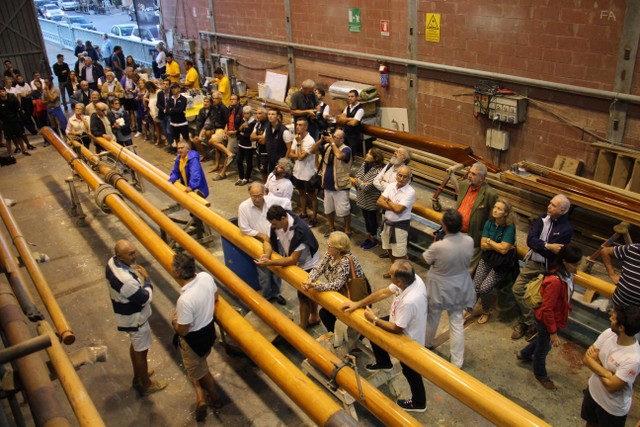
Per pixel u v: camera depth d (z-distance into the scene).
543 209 7.23
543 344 4.83
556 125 7.39
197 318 4.55
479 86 8.11
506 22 7.53
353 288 4.75
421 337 4.37
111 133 10.20
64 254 8.11
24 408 5.19
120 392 5.36
